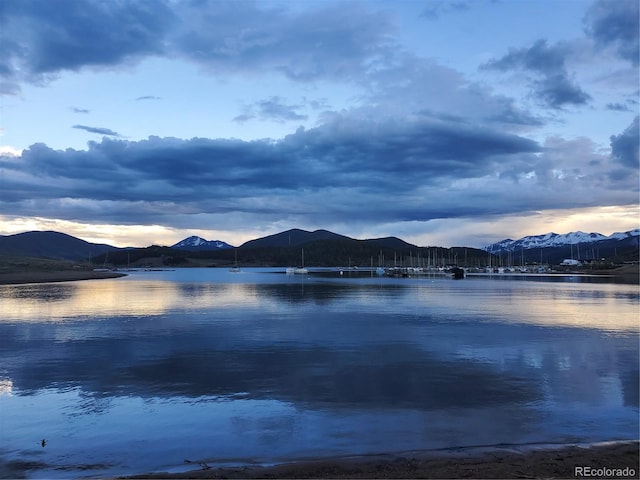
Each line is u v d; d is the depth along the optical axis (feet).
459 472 27.96
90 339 80.02
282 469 29.19
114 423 39.09
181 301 159.53
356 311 126.00
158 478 28.14
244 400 45.16
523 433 36.29
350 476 27.73
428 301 159.74
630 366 58.80
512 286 267.18
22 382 51.88
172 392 47.85
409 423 38.58
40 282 310.86
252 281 344.28
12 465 31.17
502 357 64.39
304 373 55.36
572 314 118.11
